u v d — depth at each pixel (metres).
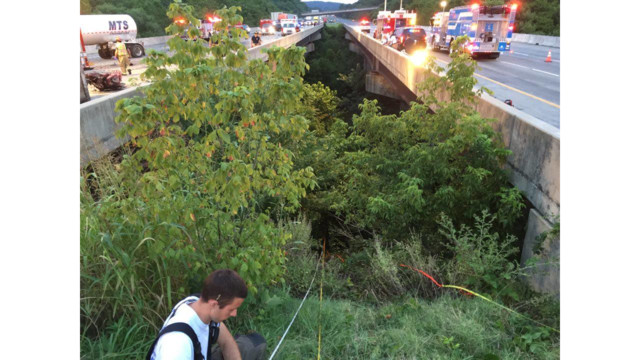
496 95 12.05
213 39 3.10
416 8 80.50
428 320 3.45
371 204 5.81
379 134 6.98
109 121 5.73
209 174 3.21
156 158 2.67
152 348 1.85
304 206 7.83
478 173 5.16
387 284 4.57
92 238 2.85
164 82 2.80
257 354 2.62
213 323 2.00
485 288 4.23
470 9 23.53
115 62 21.31
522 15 46.03
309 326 3.29
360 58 62.59
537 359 2.92
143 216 3.04
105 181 3.44
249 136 3.31
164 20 45.81
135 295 2.83
